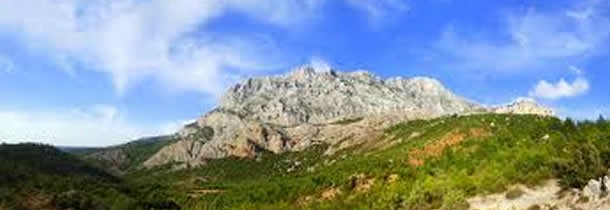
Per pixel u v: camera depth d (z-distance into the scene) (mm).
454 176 113500
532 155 109875
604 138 106375
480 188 102625
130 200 192375
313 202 145125
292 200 156375
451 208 97062
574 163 96688
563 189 92625
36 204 178000
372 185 135250
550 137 123312
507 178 103375
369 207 119125
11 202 173750
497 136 135000
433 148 160250
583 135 117438
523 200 94438
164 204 195500
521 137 129500
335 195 142750
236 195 179375
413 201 106062
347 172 159750
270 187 173500
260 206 159250
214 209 177500
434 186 107750
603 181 83125
